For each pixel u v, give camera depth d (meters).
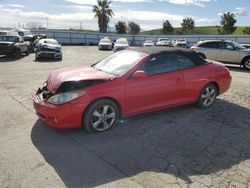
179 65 5.68
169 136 4.75
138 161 3.86
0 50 17.94
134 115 5.17
